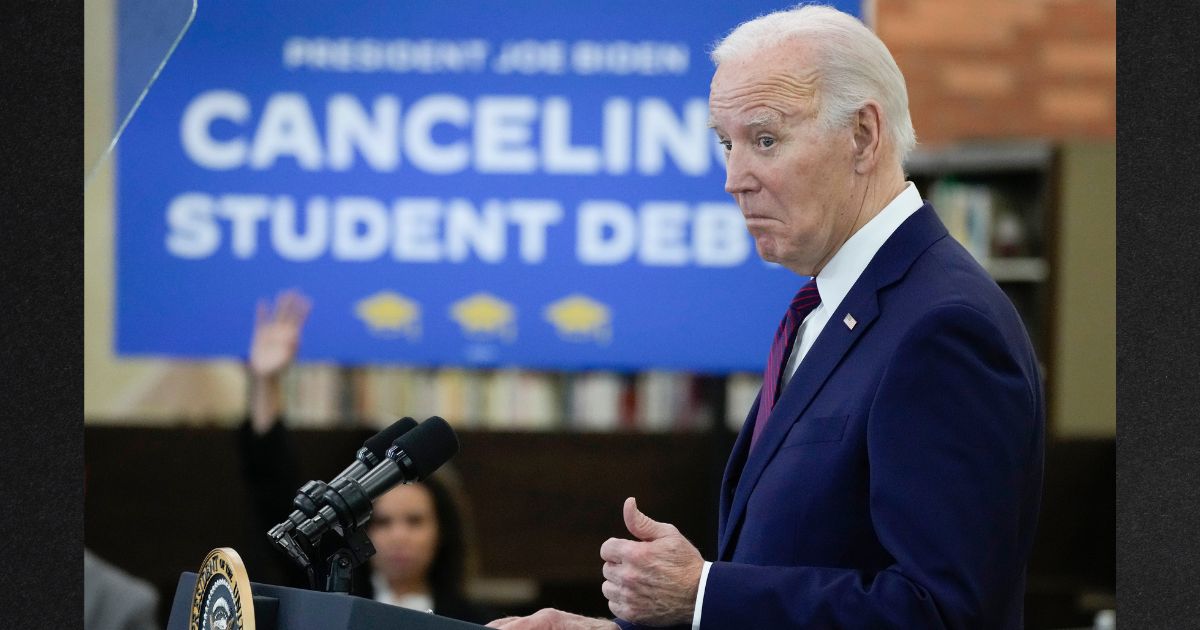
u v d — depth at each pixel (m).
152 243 11.52
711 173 11.42
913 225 4.49
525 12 11.44
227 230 11.53
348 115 11.53
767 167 4.44
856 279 4.51
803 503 4.25
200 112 11.52
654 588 4.12
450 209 11.50
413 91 11.50
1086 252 13.92
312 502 3.99
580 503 12.41
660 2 11.38
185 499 12.18
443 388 12.70
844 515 4.20
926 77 14.02
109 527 12.13
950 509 3.93
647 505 12.42
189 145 11.52
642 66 11.40
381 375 12.66
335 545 4.01
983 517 3.94
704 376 12.78
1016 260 14.04
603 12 11.40
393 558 8.62
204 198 11.53
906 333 4.13
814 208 4.44
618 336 11.48
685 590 4.11
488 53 11.47
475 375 12.75
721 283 11.43
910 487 3.97
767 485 4.38
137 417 12.90
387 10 11.48
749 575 4.09
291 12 11.49
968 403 4.02
